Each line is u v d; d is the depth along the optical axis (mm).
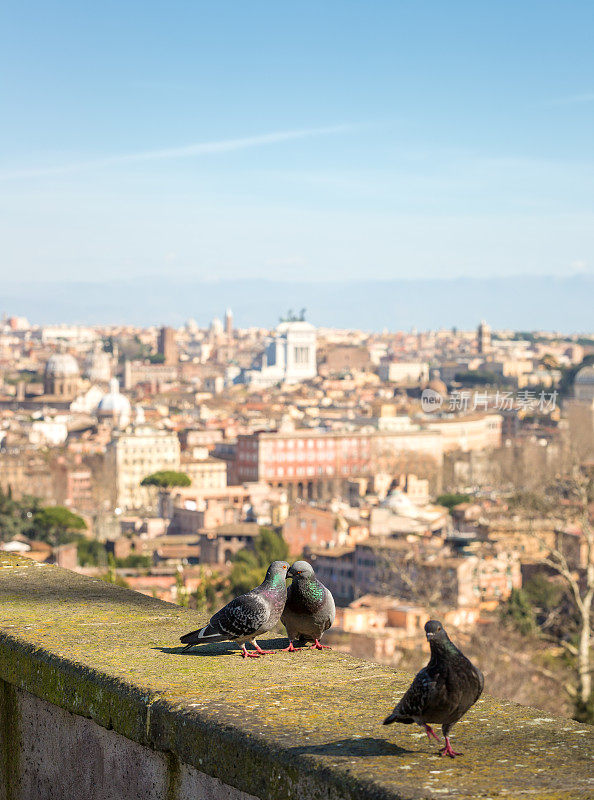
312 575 5801
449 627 58750
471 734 4445
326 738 4383
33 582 7395
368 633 72438
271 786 4270
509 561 90750
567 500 49375
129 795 5246
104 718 5219
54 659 5621
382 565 86625
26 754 6016
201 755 4633
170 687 5082
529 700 39844
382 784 3904
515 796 3793
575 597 46094
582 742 4340
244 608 5641
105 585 7324
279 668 5465
